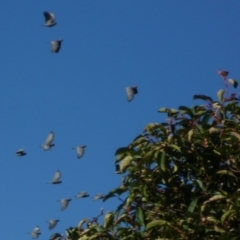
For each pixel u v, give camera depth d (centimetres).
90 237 1029
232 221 957
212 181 1023
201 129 1030
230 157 1021
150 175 1023
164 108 1054
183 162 1025
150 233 996
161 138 1027
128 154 1042
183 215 1015
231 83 1059
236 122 1045
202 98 1062
